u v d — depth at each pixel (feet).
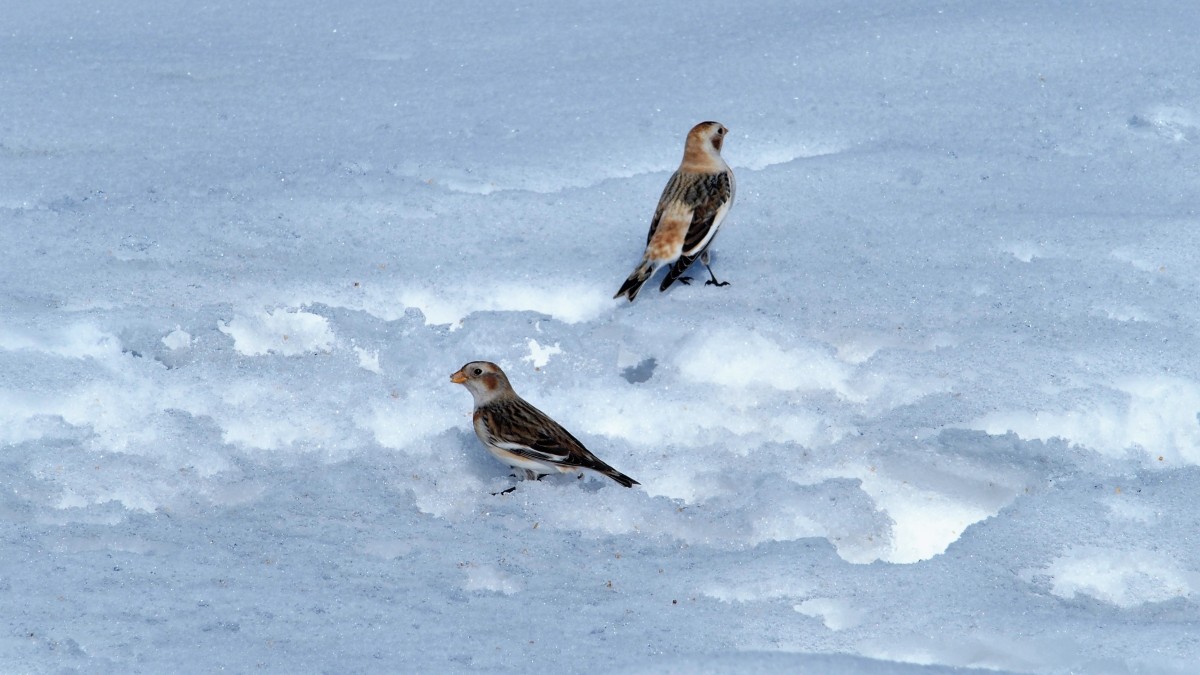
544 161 50.67
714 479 34.99
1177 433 36.47
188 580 29.96
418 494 34.73
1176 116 53.42
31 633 27.30
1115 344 39.09
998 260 43.75
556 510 33.68
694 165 42.55
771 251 44.68
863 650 27.99
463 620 28.71
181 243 44.42
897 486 35.14
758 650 27.43
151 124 53.62
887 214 46.60
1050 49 58.39
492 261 44.04
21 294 41.22
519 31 64.18
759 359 39.04
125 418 36.55
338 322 40.68
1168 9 62.90
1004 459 35.78
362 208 46.73
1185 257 43.42
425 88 57.47
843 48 59.11
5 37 63.52
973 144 52.11
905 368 38.47
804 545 32.12
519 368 39.09
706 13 65.31
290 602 29.14
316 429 36.81
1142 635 28.09
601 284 42.86
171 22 66.33
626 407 37.42
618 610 29.25
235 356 39.93
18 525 32.09
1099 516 32.76
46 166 49.70
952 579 30.45
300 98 56.59
